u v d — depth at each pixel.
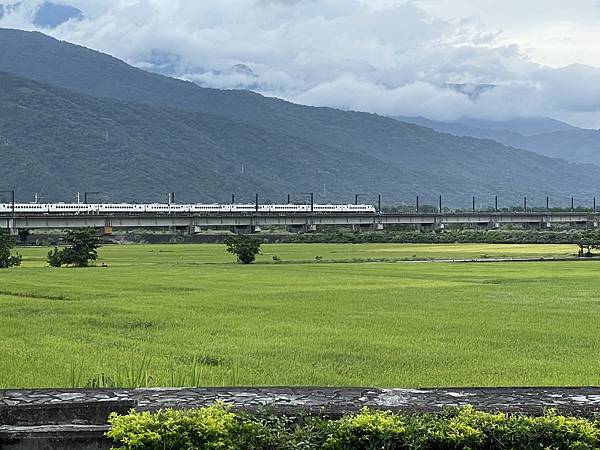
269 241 169.25
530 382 24.83
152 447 10.23
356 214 182.62
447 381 25.05
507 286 63.75
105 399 11.75
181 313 44.88
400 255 118.31
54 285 64.31
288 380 24.88
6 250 93.25
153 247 151.62
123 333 36.78
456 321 41.47
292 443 10.35
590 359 29.75
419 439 10.29
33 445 10.88
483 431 10.44
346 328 38.59
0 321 41.28
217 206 183.88
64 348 31.77
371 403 11.55
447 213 196.00
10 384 23.44
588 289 61.12
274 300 52.38
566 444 10.39
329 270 84.69
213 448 10.18
